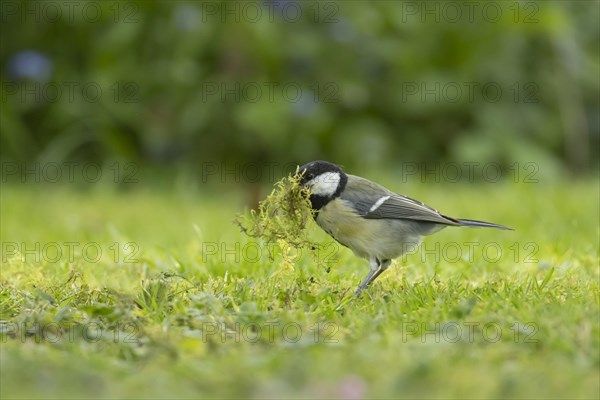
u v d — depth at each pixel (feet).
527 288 24.66
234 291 24.54
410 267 28.91
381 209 27.63
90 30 50.29
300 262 28.55
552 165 51.44
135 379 18.29
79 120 50.83
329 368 18.45
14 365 18.78
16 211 43.19
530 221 40.68
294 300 23.73
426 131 52.24
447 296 23.97
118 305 22.21
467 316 21.52
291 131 49.52
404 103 51.39
